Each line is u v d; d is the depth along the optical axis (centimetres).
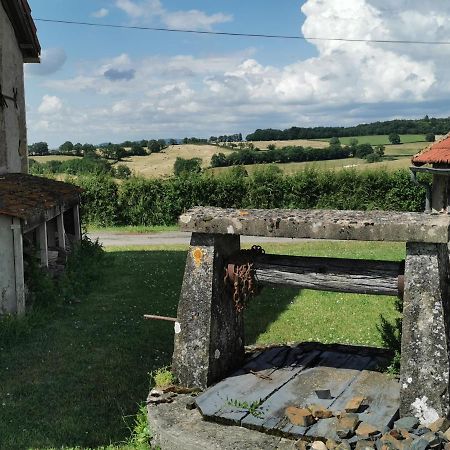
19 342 687
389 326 468
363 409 368
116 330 727
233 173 2102
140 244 1580
